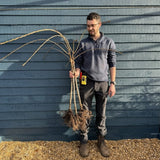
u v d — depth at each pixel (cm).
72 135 276
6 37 245
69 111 223
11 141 274
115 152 253
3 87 258
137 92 265
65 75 257
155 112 273
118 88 263
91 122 271
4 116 267
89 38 224
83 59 229
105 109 251
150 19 245
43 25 243
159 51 254
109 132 277
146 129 278
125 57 254
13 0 235
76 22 243
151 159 239
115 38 248
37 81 258
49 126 273
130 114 272
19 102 263
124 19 244
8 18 239
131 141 276
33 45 248
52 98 264
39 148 261
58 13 240
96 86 229
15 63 252
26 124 271
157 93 267
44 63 253
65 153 251
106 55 224
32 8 238
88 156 244
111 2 239
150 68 258
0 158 240
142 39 250
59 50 250
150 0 239
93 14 205
